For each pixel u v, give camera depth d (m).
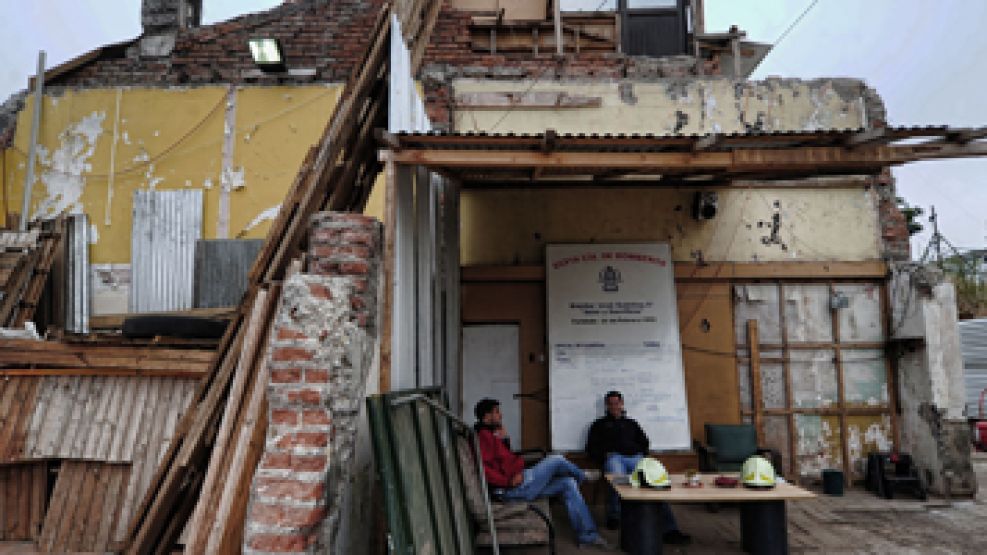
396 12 4.86
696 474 4.90
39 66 7.39
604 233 7.50
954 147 4.60
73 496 4.94
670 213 7.54
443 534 3.30
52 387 5.10
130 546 3.22
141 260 7.04
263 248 3.87
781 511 4.66
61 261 6.69
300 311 2.91
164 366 5.05
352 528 3.25
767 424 7.28
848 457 7.21
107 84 7.43
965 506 6.35
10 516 5.07
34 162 7.26
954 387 6.80
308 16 7.77
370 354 3.57
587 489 6.56
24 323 6.00
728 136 4.41
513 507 4.47
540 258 7.45
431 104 7.53
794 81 7.80
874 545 5.00
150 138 7.30
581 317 7.14
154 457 4.91
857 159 4.69
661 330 7.11
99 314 6.97
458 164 4.57
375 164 5.19
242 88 7.38
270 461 2.76
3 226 7.07
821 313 7.48
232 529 2.81
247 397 3.17
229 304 6.70
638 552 4.64
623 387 6.93
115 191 7.22
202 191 7.18
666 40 9.36
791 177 6.18
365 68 4.51
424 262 5.07
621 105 7.64
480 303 7.34
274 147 7.25
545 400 7.18
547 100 7.57
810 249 7.54
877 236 7.58
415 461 3.15
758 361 7.32
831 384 7.36
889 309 7.42
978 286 17.34
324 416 2.82
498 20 8.36
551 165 4.70
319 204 4.15
